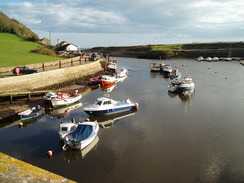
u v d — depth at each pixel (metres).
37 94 27.92
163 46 128.25
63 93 25.98
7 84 27.56
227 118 20.55
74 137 14.98
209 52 97.69
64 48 83.31
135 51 128.62
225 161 13.23
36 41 89.00
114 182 11.27
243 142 15.70
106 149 14.77
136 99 27.89
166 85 37.09
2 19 90.69
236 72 51.22
